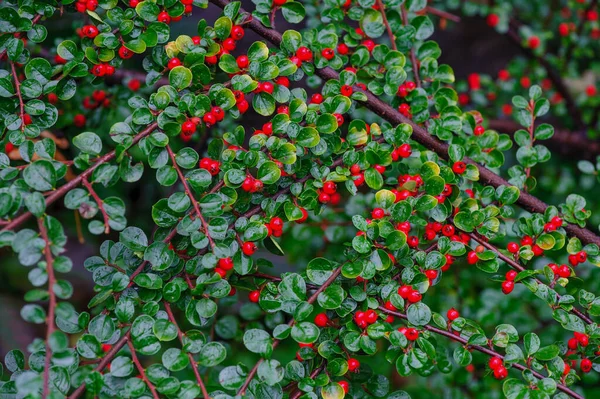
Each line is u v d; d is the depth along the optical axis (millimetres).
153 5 739
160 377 688
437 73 806
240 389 690
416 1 809
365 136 755
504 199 766
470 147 786
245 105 739
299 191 739
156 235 725
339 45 808
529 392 703
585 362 737
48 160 687
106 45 732
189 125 719
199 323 711
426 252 742
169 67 741
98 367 684
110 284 713
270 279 745
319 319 726
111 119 906
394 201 734
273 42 763
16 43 723
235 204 733
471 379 899
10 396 695
